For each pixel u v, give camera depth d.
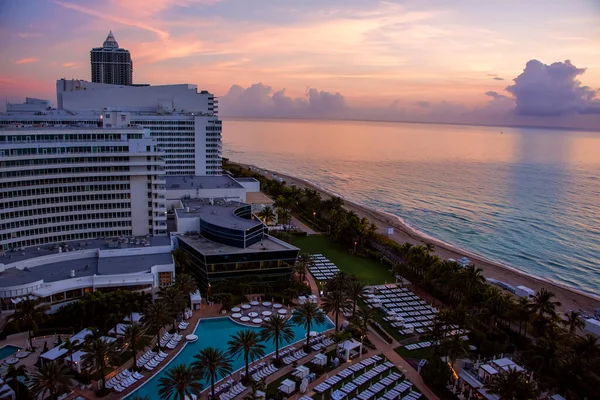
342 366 108.31
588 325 132.12
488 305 122.12
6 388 86.94
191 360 107.81
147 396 84.81
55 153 150.50
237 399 93.44
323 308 122.06
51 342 111.94
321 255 191.38
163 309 109.88
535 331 123.12
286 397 95.31
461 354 101.75
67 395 93.06
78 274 134.25
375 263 185.75
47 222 153.38
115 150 159.12
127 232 167.12
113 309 119.06
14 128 149.12
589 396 91.06
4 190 142.50
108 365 103.81
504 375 90.38
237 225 158.62
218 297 137.50
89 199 159.62
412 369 108.19
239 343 98.31
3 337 113.12
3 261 136.25
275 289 149.50
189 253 156.62
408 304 144.12
